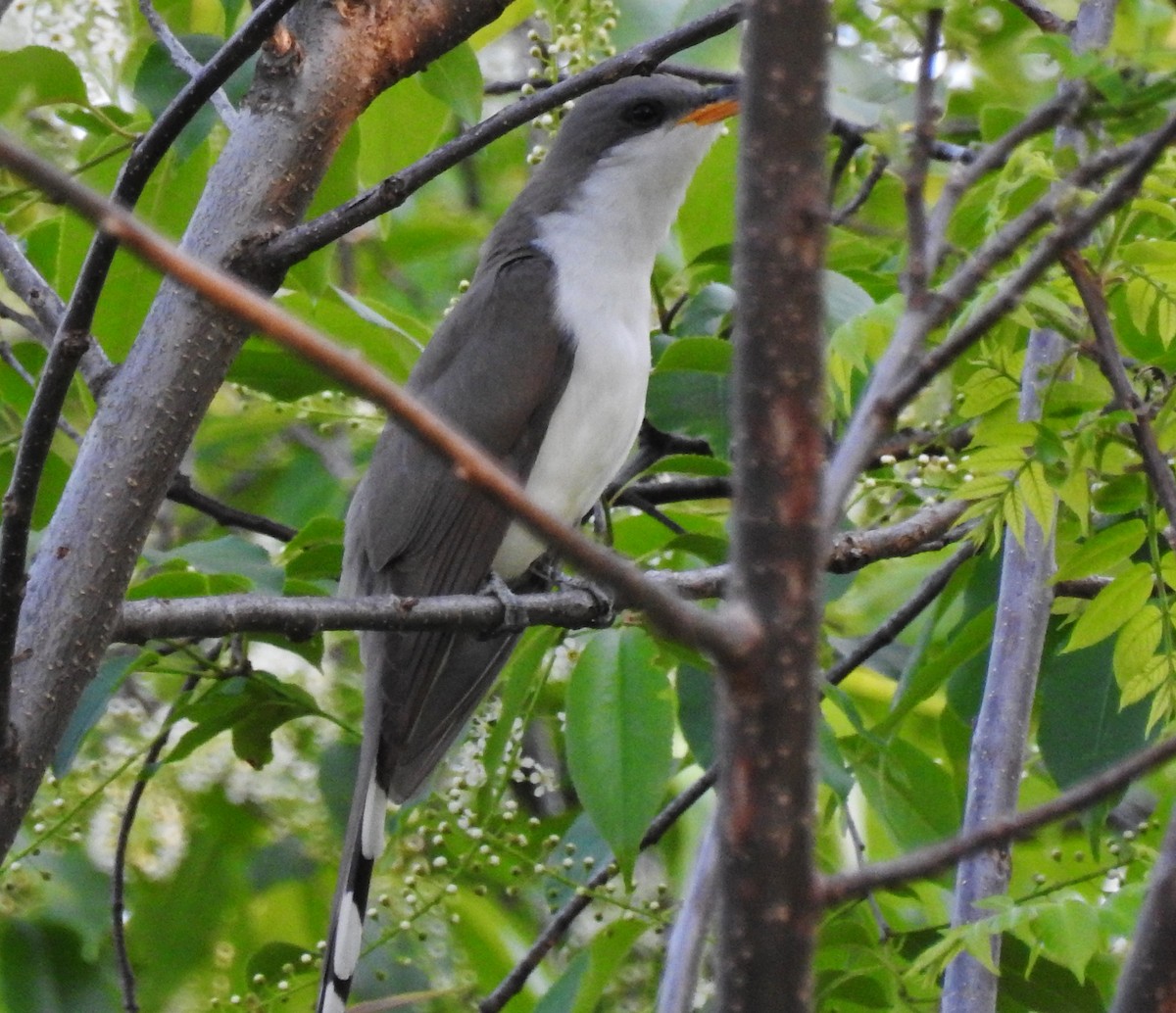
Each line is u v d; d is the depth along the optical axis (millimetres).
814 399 3293
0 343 8461
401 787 8125
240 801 10352
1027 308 5383
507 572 9359
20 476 5109
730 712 3270
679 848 10500
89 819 9680
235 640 8375
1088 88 4613
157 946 10039
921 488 9219
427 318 14883
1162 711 6008
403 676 8133
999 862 6168
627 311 9547
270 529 10250
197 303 6324
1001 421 6047
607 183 9758
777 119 3299
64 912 9414
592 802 7250
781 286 3287
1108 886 7285
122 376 6316
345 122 6809
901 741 8805
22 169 2684
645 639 7473
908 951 7590
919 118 4160
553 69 9938
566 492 9383
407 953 9773
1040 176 5656
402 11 6949
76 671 5945
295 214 6676
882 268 10914
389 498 8898
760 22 3318
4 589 5160
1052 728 7727
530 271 9531
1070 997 7551
